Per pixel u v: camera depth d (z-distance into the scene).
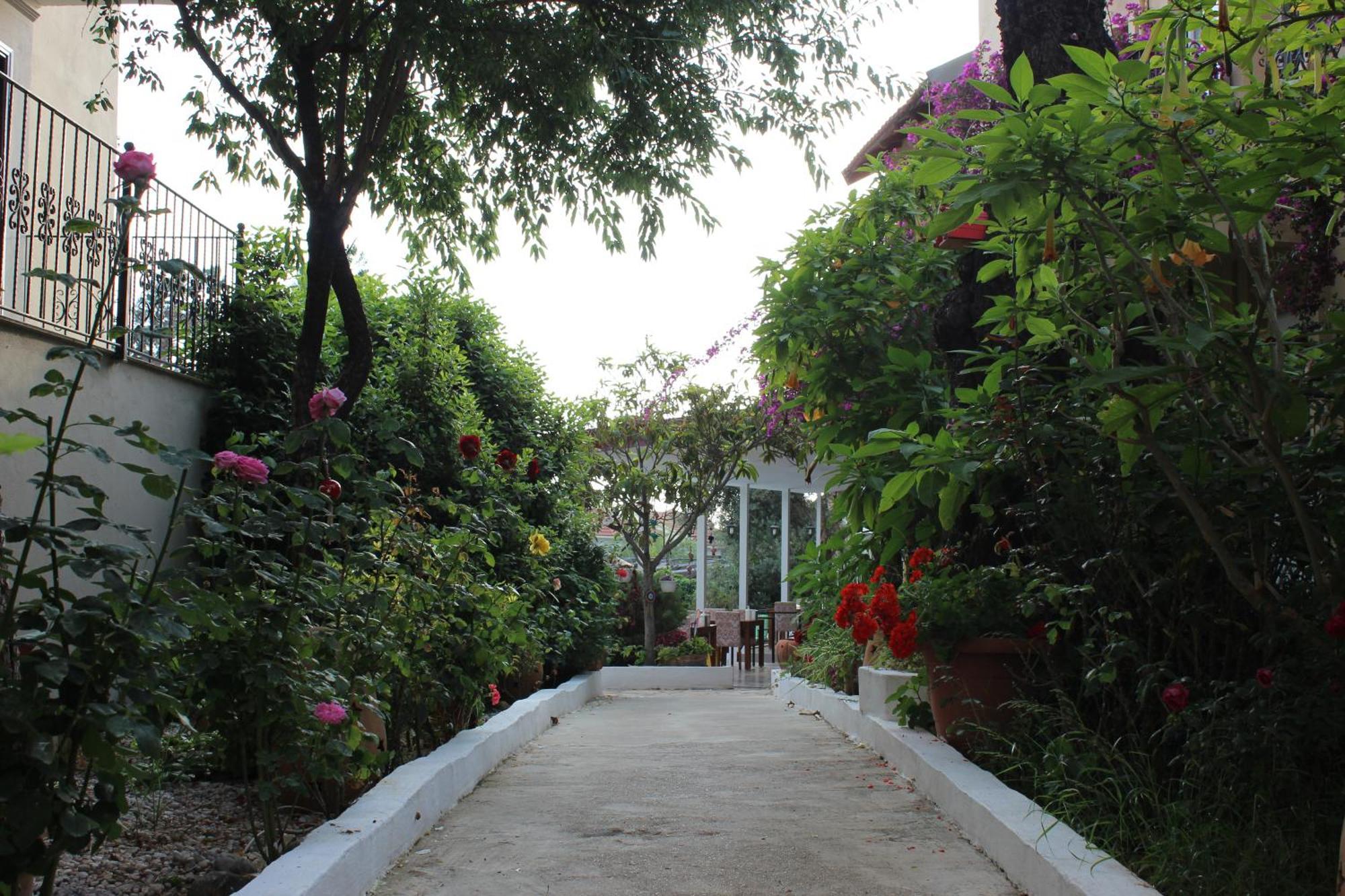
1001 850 4.16
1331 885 3.44
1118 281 4.73
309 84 7.74
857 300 7.96
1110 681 4.51
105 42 8.98
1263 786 4.02
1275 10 4.02
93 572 2.73
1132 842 3.96
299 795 4.60
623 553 20.75
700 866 4.24
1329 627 3.87
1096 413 4.96
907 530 6.47
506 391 12.55
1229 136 4.51
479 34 8.08
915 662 6.84
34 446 2.72
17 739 2.62
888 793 5.71
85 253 7.30
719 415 17.81
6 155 6.43
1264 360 4.91
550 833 4.84
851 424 7.71
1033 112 3.78
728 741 8.14
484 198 9.74
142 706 2.84
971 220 3.94
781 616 21.14
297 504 3.96
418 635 5.52
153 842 4.40
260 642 3.75
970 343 6.95
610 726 9.60
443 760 5.48
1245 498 4.57
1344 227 6.04
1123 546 4.93
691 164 9.06
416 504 6.14
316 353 7.52
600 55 8.16
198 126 9.05
